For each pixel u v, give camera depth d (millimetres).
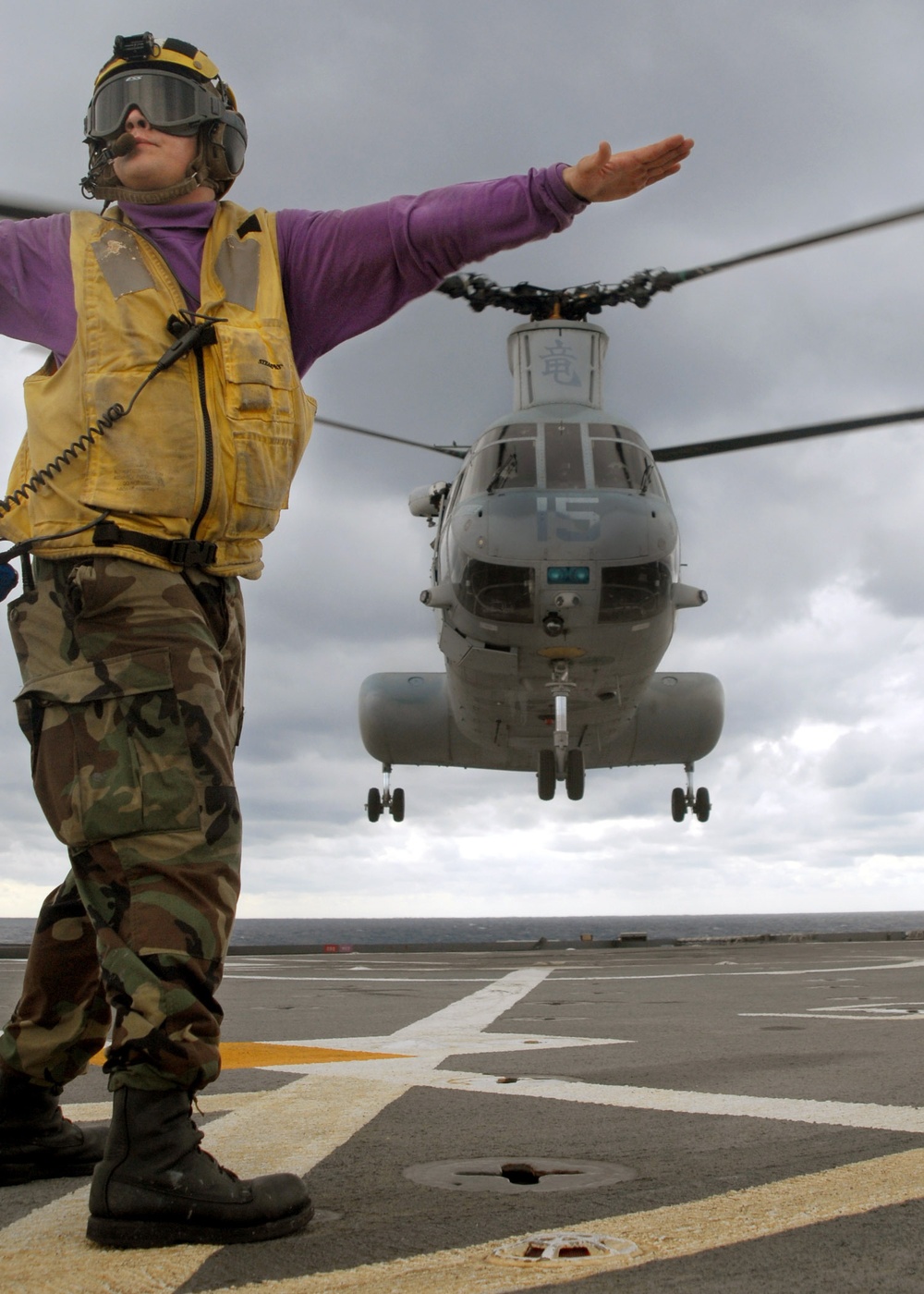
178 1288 1474
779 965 10766
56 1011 2127
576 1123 2688
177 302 2078
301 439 2203
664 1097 3049
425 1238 1710
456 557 11273
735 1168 2172
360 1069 3656
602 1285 1462
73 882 2107
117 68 2172
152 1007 1761
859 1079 3367
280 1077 3479
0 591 1967
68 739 1915
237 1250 1657
